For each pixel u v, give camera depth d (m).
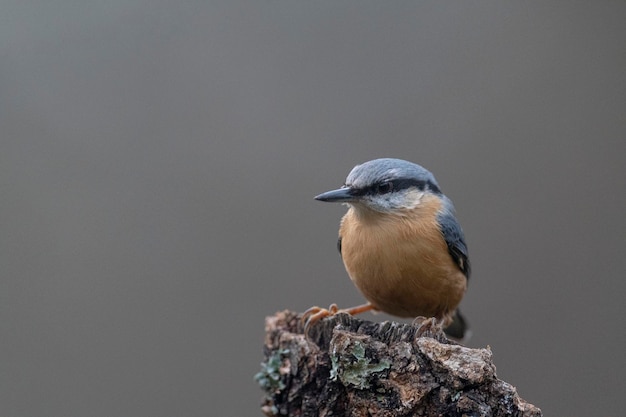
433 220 8.55
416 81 12.66
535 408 6.18
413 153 12.16
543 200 11.91
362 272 8.64
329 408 6.84
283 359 7.22
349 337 6.57
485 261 11.67
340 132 12.29
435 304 8.73
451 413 6.23
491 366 6.20
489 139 12.20
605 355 11.02
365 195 8.45
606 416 10.73
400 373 6.38
